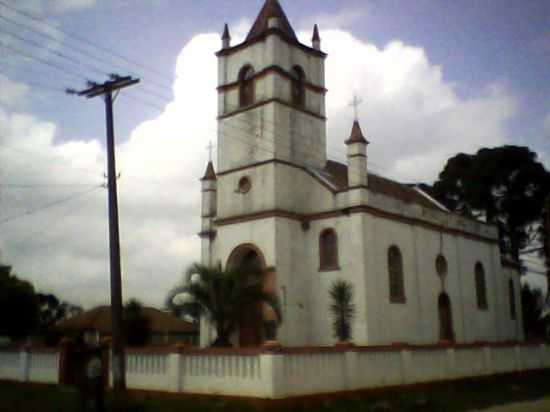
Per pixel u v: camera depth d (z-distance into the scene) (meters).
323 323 31.06
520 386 24.98
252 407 17.16
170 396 19.44
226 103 35.62
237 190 33.81
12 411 17.89
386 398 20.06
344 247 30.91
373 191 31.78
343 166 38.72
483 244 42.00
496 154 51.69
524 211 51.88
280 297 30.44
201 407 17.66
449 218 38.50
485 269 41.47
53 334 41.28
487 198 52.91
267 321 30.34
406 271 33.22
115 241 20.97
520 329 45.88
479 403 20.20
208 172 37.28
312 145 35.19
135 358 21.00
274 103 32.97
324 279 31.42
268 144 32.75
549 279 43.28
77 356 17.45
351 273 30.27
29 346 25.17
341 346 19.56
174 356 19.69
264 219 31.83
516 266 47.44
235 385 18.05
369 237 30.66
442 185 55.12
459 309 37.41
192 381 19.17
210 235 36.03
